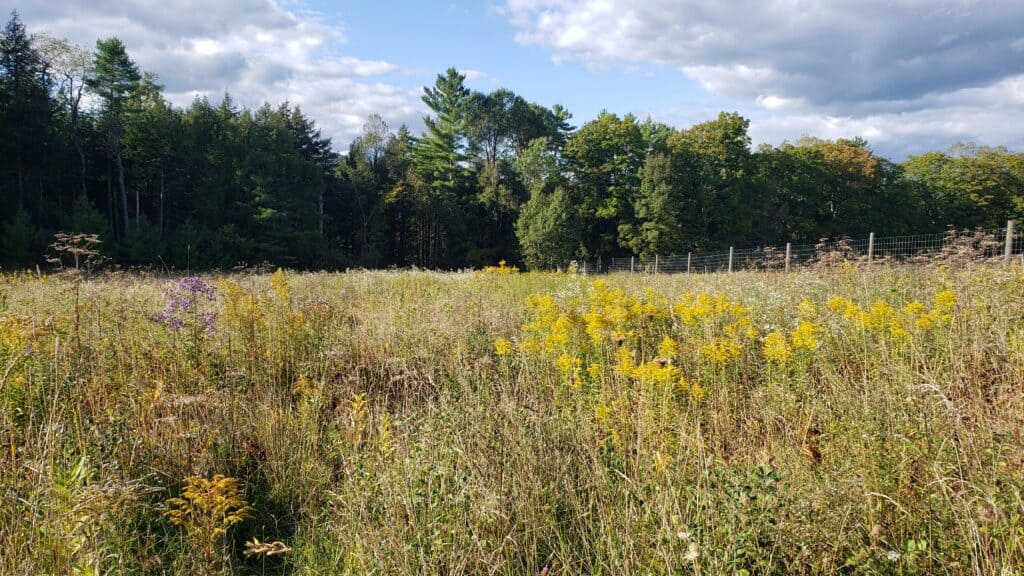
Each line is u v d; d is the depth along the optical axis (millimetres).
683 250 40656
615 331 4914
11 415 3494
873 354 4422
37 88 32781
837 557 2340
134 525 2984
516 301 8922
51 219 32375
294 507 3498
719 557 2301
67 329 4883
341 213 51844
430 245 51656
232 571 2797
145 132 37750
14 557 2426
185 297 5680
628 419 3717
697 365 4613
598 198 47219
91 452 3215
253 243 37344
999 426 2912
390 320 6551
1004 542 2291
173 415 3848
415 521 2719
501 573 2568
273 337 5586
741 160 42938
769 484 2516
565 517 2963
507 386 4270
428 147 55000
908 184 49344
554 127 64625
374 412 4367
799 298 7273
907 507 2652
